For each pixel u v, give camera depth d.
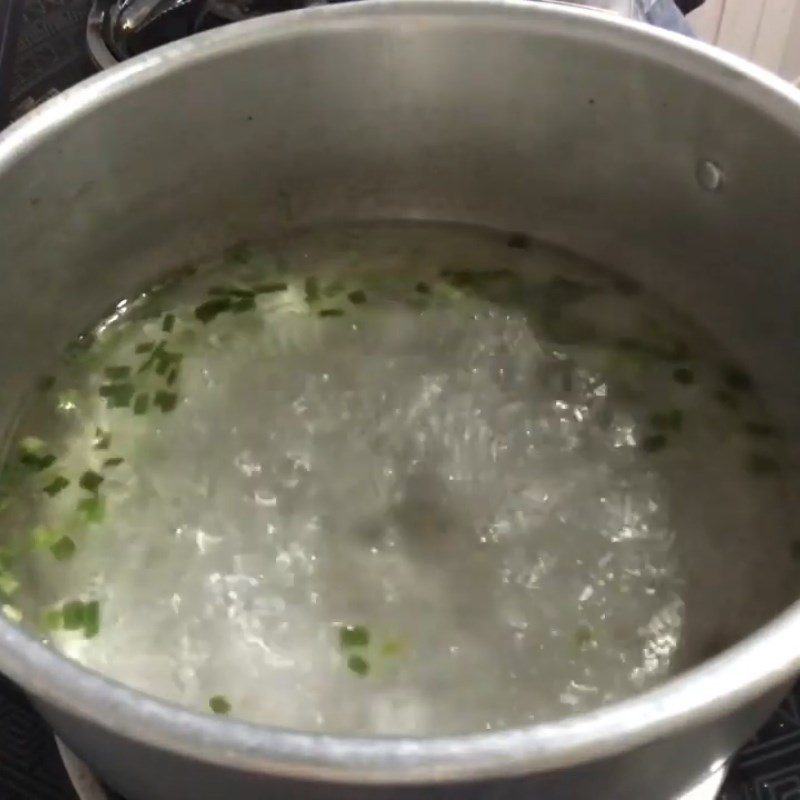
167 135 0.47
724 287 0.49
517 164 0.51
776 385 0.48
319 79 0.48
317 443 0.48
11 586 0.44
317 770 0.30
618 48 0.45
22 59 0.53
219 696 0.42
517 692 0.42
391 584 0.44
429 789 0.30
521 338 0.51
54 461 0.47
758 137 0.44
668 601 0.44
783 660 0.31
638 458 0.47
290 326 0.51
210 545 0.45
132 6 0.52
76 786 0.40
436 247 0.54
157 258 0.51
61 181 0.45
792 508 0.46
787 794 0.40
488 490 0.46
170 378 0.50
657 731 0.30
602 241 0.52
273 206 0.52
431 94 0.49
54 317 0.49
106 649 0.43
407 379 0.50
